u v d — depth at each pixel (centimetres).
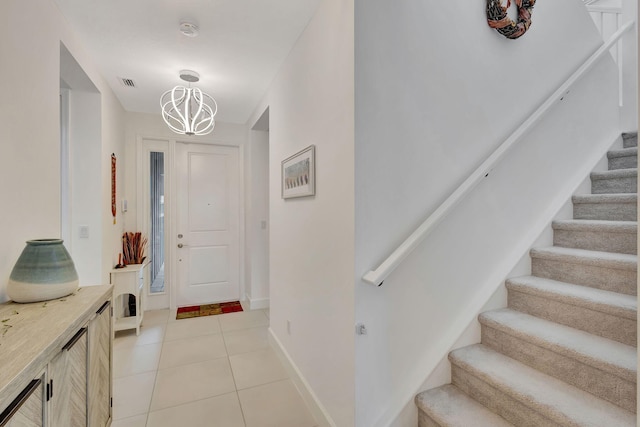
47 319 123
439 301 174
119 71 276
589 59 222
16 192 149
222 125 427
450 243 178
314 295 199
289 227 245
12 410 82
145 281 396
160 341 307
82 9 193
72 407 123
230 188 436
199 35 222
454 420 141
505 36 194
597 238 186
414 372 166
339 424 167
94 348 147
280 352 266
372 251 155
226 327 344
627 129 248
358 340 152
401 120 163
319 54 190
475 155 185
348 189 155
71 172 272
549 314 168
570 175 224
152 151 400
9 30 143
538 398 126
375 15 156
